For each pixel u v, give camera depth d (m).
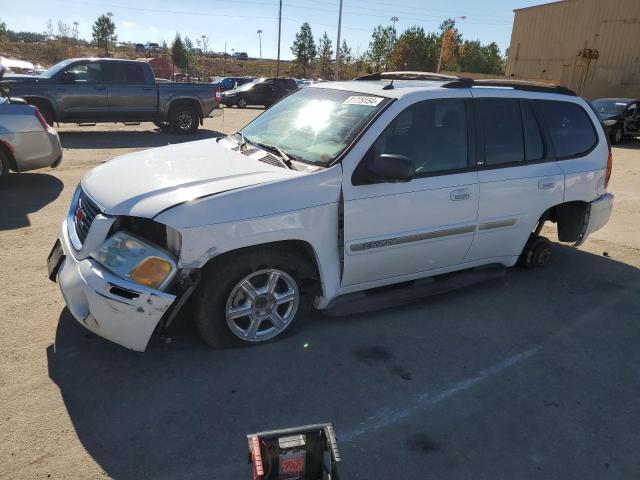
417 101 3.98
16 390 3.04
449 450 2.80
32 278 4.48
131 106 13.92
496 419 3.07
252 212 3.26
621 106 18.34
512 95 4.59
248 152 4.01
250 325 3.58
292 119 4.36
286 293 3.65
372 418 3.01
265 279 3.55
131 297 3.05
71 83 13.12
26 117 7.37
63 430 2.76
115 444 2.68
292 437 1.81
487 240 4.48
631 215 7.98
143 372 3.28
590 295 4.88
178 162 3.81
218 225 3.15
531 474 2.67
